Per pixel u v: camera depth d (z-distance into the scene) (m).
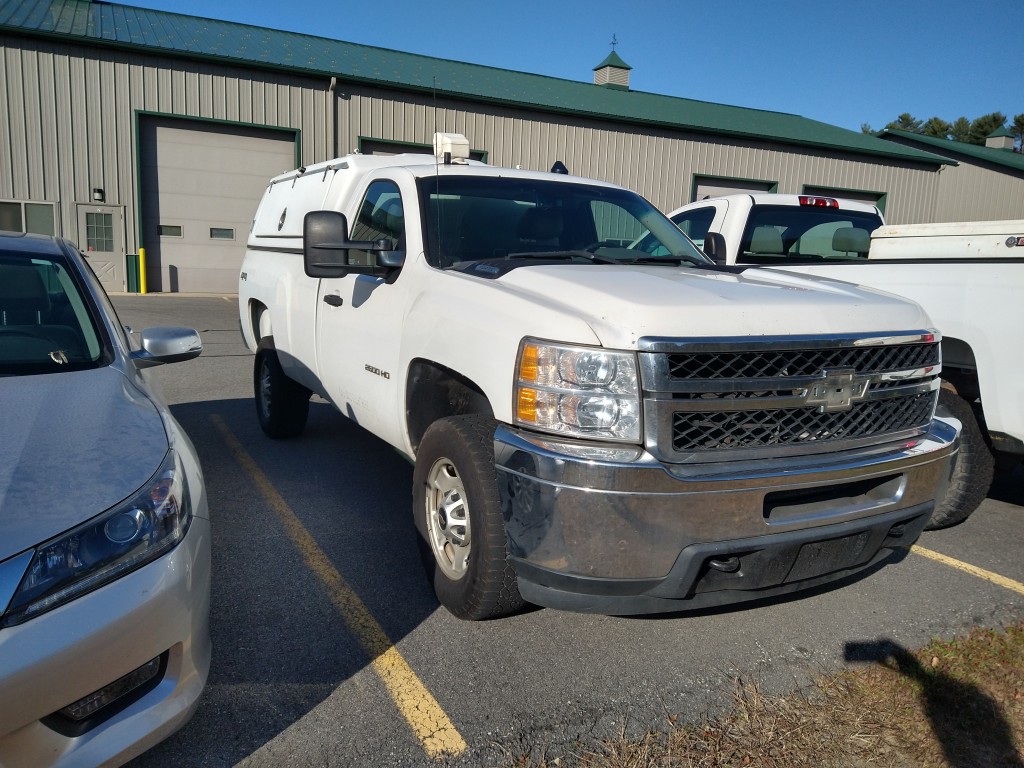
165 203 18.98
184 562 2.30
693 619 3.57
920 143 30.70
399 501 4.96
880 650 3.34
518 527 2.80
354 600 3.63
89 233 18.28
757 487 2.72
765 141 23.97
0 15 17.67
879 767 2.59
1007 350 4.08
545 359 2.78
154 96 18.22
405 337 3.80
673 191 23.22
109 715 2.12
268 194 6.79
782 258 6.89
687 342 2.66
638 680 3.05
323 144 19.72
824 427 2.95
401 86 19.83
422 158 5.27
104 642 2.04
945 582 4.07
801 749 2.66
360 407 4.45
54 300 3.46
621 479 2.60
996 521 5.07
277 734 2.66
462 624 3.43
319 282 4.99
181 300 17.62
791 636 3.44
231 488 5.12
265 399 6.38
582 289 2.96
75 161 17.86
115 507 2.20
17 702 1.91
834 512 2.93
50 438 2.43
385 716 2.78
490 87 22.31
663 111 24.34
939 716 2.87
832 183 25.25
